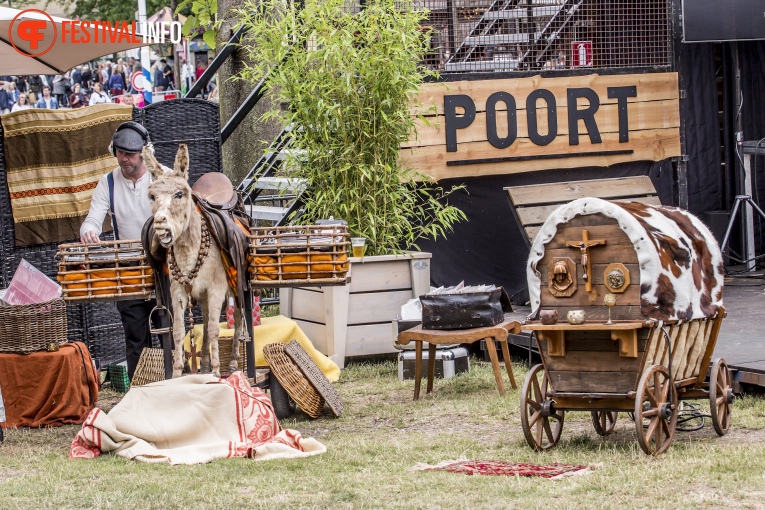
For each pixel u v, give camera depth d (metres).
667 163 14.52
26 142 11.48
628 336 7.01
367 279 11.38
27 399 9.32
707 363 7.82
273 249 8.23
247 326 8.50
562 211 7.20
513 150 12.91
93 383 9.62
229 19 16.30
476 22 12.98
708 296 7.57
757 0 13.66
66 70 11.46
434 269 12.88
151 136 12.24
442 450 7.67
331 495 6.48
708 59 14.57
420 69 12.55
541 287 7.33
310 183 11.84
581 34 13.62
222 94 16.45
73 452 7.89
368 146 11.66
